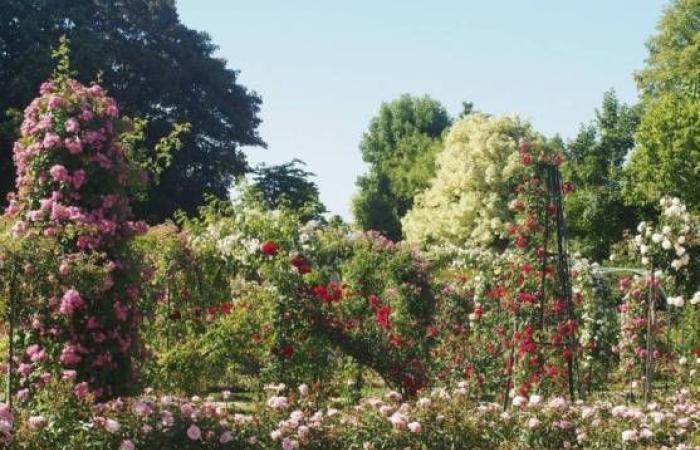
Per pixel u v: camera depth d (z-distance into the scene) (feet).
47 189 26.78
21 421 20.07
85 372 26.11
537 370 34.14
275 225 36.81
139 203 94.48
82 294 25.90
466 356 39.45
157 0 108.68
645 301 41.96
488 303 43.01
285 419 23.50
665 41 130.41
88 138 26.68
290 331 32.50
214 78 108.47
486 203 119.55
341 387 32.99
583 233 114.83
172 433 20.97
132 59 98.89
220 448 21.57
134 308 27.45
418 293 41.98
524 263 34.53
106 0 102.83
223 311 34.81
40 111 27.12
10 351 24.21
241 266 36.99
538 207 34.58
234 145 110.42
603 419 26.89
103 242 26.71
